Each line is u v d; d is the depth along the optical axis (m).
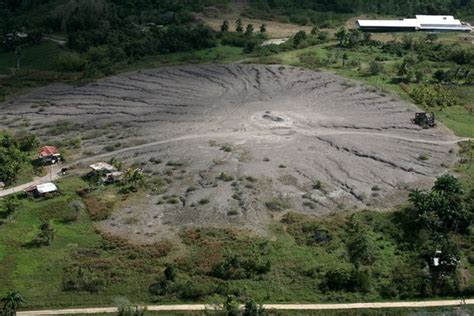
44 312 85.56
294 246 101.75
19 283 91.31
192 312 85.31
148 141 139.62
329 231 105.75
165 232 105.12
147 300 88.38
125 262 96.69
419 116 151.62
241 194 116.69
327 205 115.12
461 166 130.62
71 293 89.62
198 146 136.38
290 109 157.12
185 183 121.12
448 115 158.00
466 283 93.12
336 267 96.31
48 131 145.62
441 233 104.38
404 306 88.19
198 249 100.19
